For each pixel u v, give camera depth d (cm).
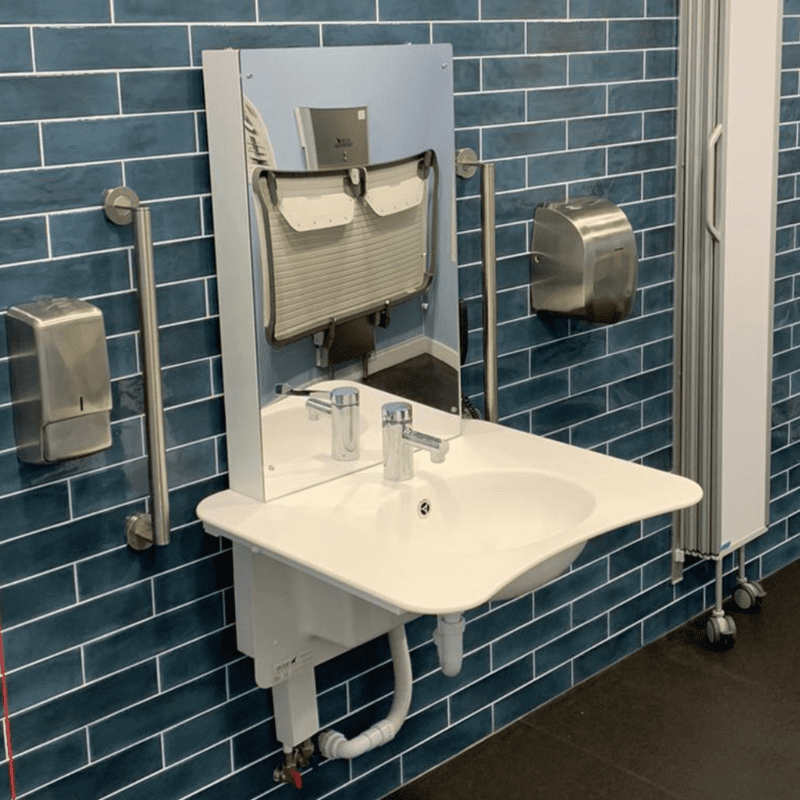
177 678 239
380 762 285
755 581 384
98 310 202
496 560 201
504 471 243
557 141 289
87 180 208
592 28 291
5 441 206
